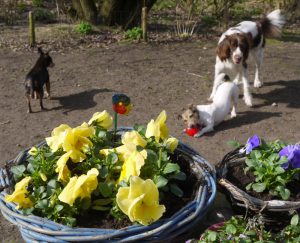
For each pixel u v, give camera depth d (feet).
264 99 12.85
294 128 11.19
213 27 21.52
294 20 24.03
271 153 7.12
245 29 12.91
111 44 18.25
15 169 6.47
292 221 5.98
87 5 20.62
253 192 6.94
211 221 7.28
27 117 11.89
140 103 12.65
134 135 6.71
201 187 6.39
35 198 6.06
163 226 5.63
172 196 6.57
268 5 25.80
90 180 5.98
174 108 12.35
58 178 6.15
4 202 6.20
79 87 13.75
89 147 6.52
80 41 18.42
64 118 11.84
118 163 6.44
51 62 12.66
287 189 6.78
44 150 6.66
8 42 18.22
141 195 5.51
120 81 14.26
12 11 21.45
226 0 21.71
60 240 5.57
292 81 14.25
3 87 13.76
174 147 6.89
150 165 6.38
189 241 5.93
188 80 14.35
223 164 7.40
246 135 10.85
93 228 5.67
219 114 11.06
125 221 6.02
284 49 18.01
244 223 6.07
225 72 12.60
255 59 13.57
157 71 15.16
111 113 12.08
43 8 24.11
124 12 20.44
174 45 18.40
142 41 18.67
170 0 25.18
